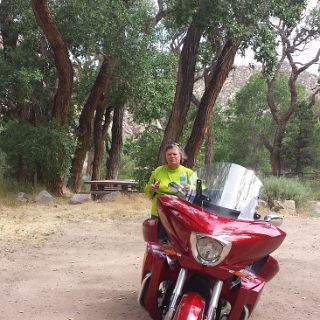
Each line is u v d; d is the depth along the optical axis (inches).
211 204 171.2
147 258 175.2
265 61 529.3
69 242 360.2
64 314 209.5
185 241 152.9
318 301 247.9
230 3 499.5
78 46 684.1
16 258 304.8
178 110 618.8
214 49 611.5
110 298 233.3
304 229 475.8
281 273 301.4
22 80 634.8
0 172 709.9
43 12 581.0
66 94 652.7
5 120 745.0
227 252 145.2
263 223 161.0
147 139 725.3
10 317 204.1
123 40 669.3
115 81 753.0
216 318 160.6
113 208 535.8
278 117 1446.9
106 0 656.4
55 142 627.2
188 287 158.1
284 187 636.7
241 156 1733.5
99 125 899.4
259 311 227.5
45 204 564.4
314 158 1523.1
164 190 213.3
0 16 708.7
